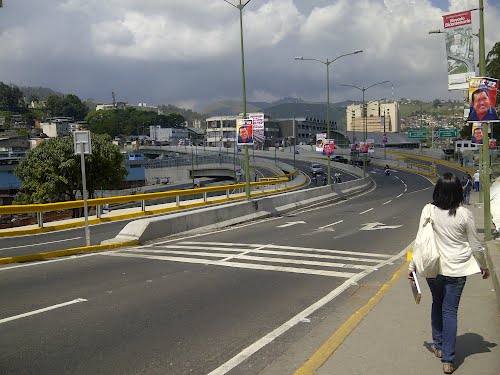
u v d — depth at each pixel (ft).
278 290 30.83
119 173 163.32
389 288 28.48
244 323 23.88
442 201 15.85
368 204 110.73
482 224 62.13
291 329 23.02
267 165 331.57
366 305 25.13
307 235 58.75
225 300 28.27
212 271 36.99
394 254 44.86
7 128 561.43
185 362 18.80
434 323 17.16
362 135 563.48
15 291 30.53
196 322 23.97
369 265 39.50
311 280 33.86
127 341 21.11
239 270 37.37
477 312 22.71
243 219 75.66
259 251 46.57
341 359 17.39
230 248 48.70
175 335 21.95
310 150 435.12
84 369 17.97
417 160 345.10
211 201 113.39
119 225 75.51
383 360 17.15
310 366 16.90
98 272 36.78
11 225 124.47
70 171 150.82
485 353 17.38
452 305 15.89
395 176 246.68
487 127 41.91
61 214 143.54
